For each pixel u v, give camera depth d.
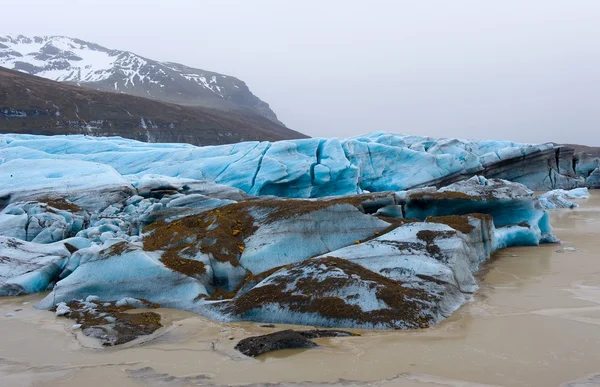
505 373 6.96
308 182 28.30
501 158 39.38
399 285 10.21
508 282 12.44
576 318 9.47
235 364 7.46
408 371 7.06
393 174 31.98
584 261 14.82
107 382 6.92
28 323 9.92
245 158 28.23
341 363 7.39
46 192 19.88
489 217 15.77
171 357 7.83
